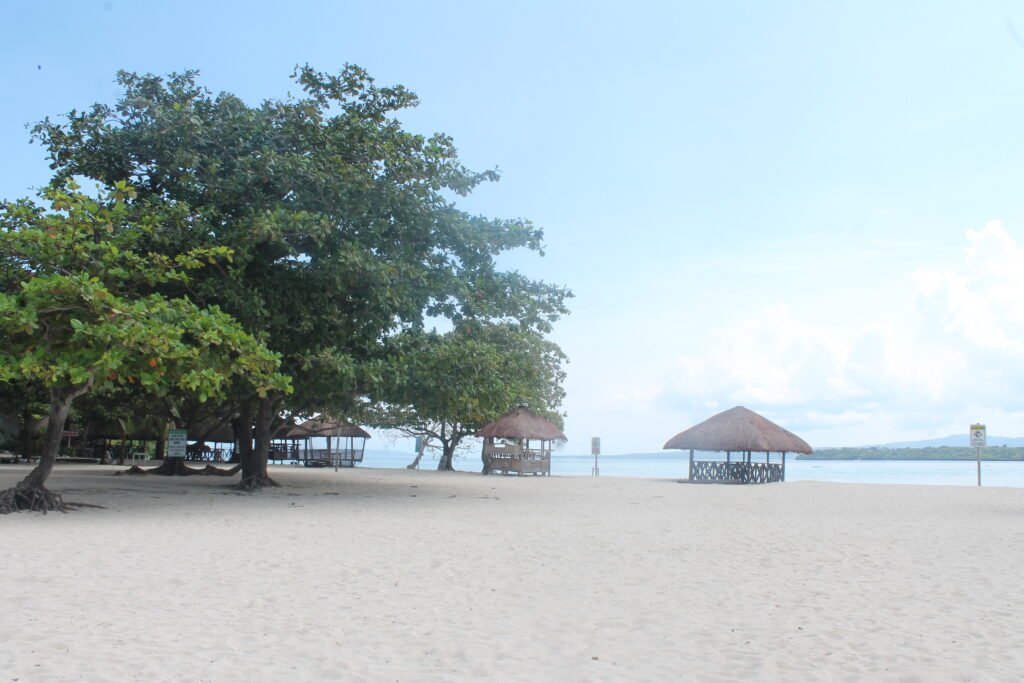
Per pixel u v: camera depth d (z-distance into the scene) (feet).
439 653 18.71
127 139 58.85
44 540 35.47
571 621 22.06
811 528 45.19
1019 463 401.70
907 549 36.60
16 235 45.88
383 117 67.05
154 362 42.63
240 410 73.15
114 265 49.06
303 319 60.59
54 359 42.91
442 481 94.43
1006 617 22.71
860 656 18.62
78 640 19.16
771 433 102.42
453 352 64.03
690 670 17.48
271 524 43.98
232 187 56.54
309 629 20.71
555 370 138.51
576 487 85.97
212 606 23.16
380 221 61.26
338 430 138.41
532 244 69.00
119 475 92.63
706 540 39.32
